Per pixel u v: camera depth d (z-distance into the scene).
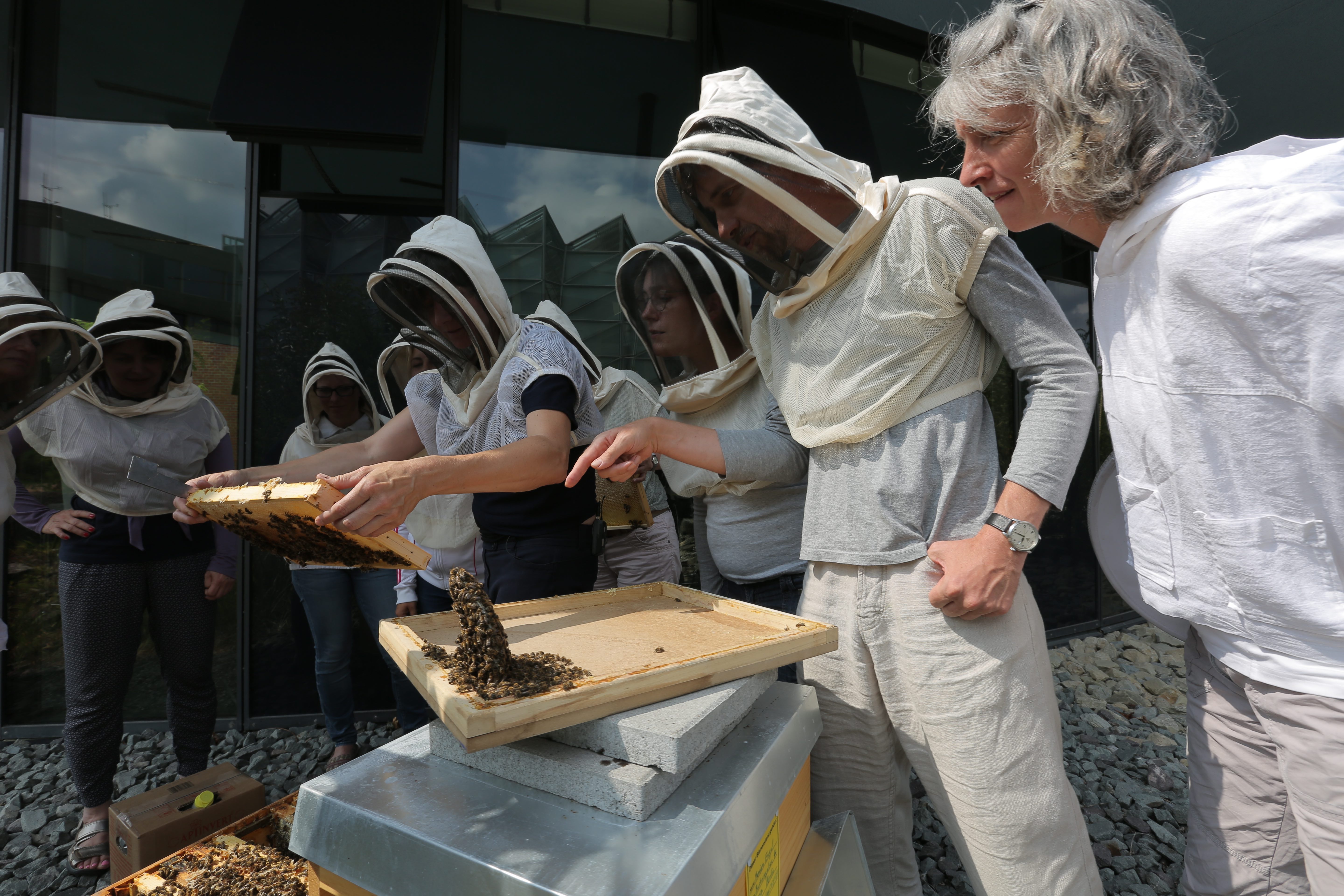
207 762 2.73
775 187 1.14
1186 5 3.59
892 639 1.22
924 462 1.19
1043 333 1.15
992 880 1.14
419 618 1.03
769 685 1.01
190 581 2.56
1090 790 2.70
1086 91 0.93
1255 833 1.12
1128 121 0.91
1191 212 0.88
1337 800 0.92
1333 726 0.91
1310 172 0.81
